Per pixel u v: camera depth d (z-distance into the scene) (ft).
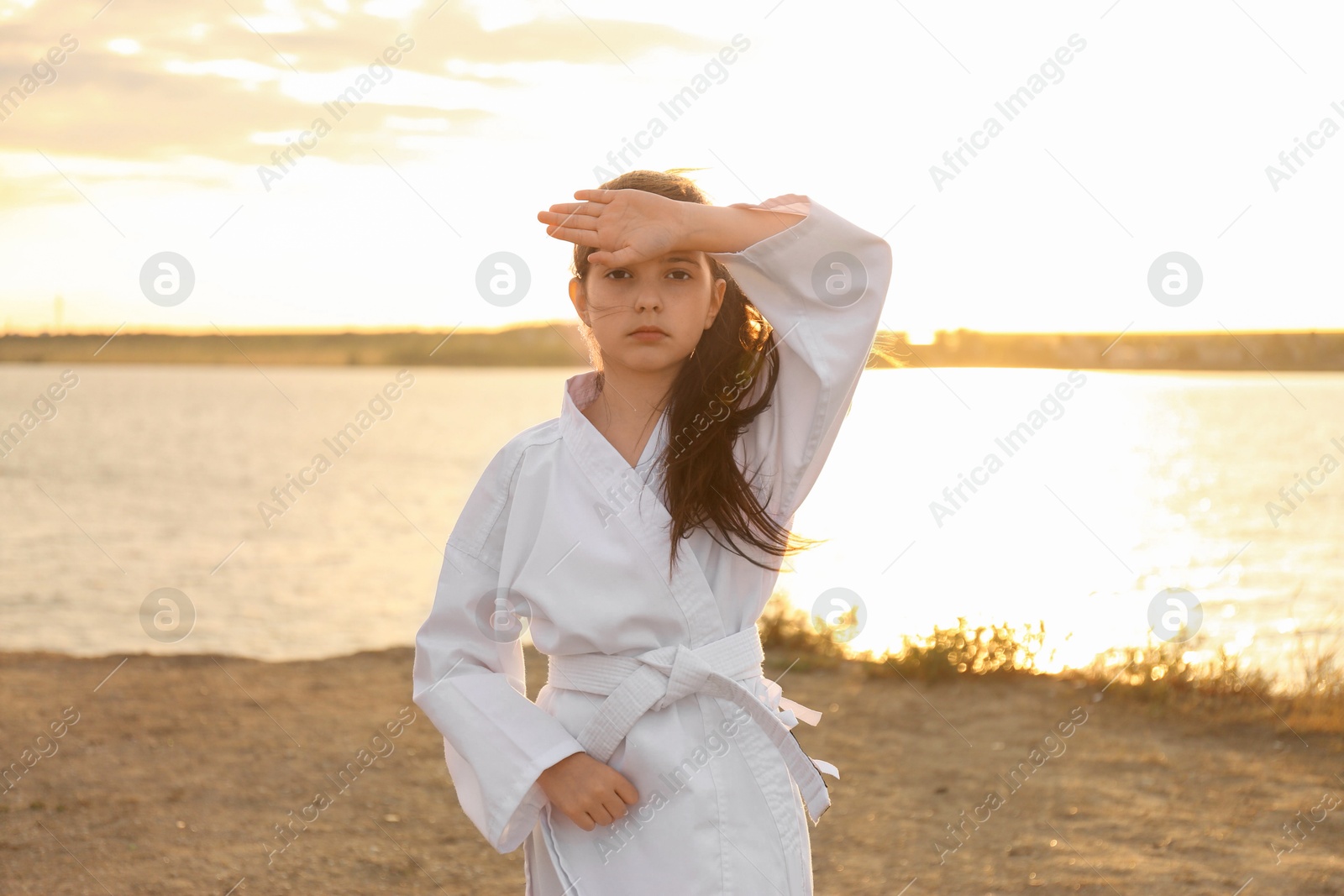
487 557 6.66
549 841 6.28
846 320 6.21
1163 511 78.07
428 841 13.73
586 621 6.09
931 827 14.26
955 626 24.52
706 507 6.21
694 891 5.85
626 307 6.07
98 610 49.67
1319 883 12.34
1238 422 232.32
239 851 13.17
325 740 17.90
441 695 6.47
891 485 65.77
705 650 6.16
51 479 143.84
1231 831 13.99
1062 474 105.91
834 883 12.45
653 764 6.00
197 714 19.36
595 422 6.60
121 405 433.07
